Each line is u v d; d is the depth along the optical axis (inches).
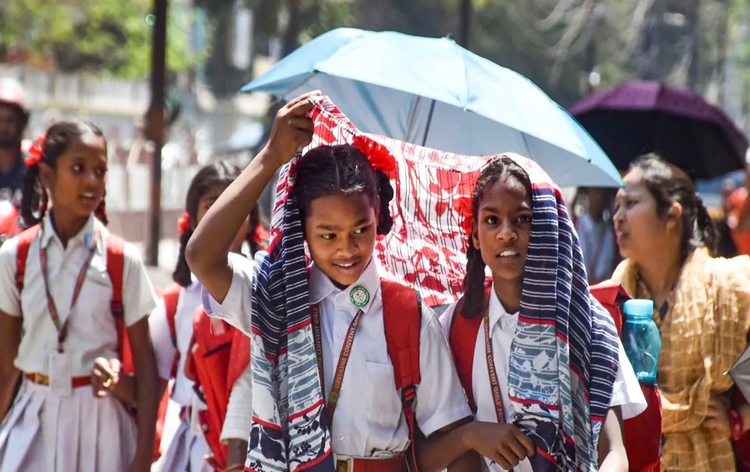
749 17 4005.9
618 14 3307.1
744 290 358.6
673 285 376.2
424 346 276.2
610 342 276.5
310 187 264.8
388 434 271.7
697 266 367.9
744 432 369.1
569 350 271.0
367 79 394.6
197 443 378.9
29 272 367.9
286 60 445.4
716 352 358.3
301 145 263.1
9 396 373.7
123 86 2527.1
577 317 273.0
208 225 261.7
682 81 3656.5
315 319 273.7
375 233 271.3
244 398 345.4
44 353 366.6
